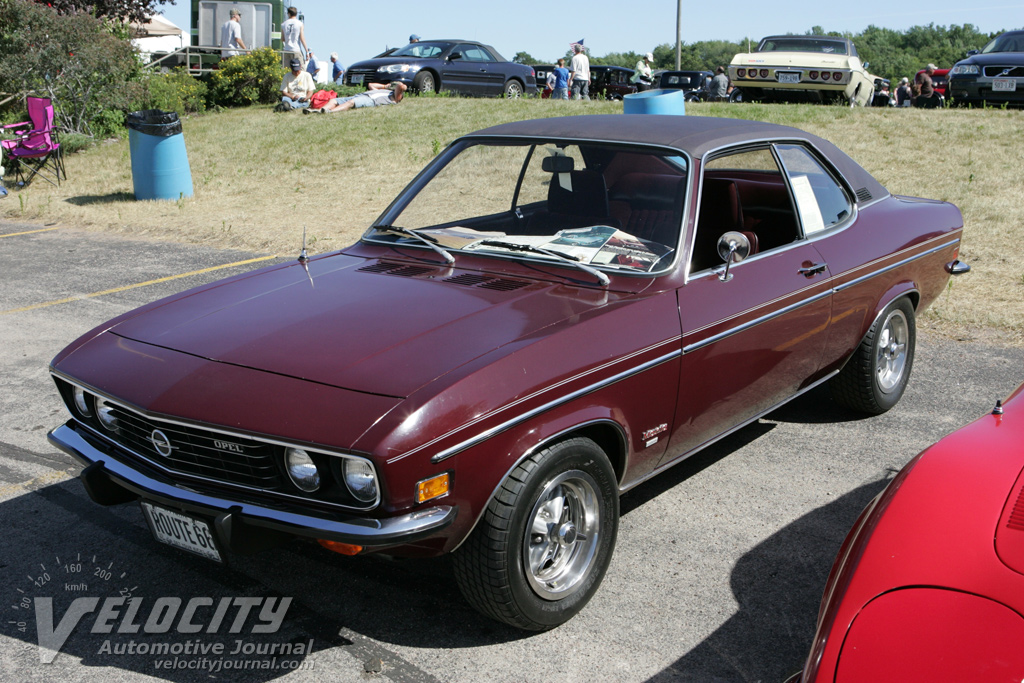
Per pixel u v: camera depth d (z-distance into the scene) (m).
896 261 4.45
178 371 2.82
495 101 17.06
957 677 1.63
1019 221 8.45
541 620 2.84
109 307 6.94
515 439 2.66
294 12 21.47
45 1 18.25
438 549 2.59
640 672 2.71
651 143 3.67
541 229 3.72
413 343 2.79
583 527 3.00
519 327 2.90
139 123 11.37
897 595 1.83
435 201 4.03
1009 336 5.94
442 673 2.71
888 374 4.71
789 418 4.78
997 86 13.98
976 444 2.31
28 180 12.99
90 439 3.08
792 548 3.42
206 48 22.34
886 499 2.19
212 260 8.55
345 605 3.10
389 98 17.53
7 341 6.12
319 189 11.80
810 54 15.34
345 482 2.47
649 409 3.16
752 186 3.97
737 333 3.48
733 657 2.78
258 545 2.64
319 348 2.82
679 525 3.60
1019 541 1.88
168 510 2.77
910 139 11.75
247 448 2.58
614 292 3.24
